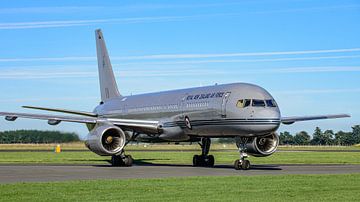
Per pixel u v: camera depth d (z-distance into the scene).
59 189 22.11
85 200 18.95
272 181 25.73
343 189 22.47
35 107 52.03
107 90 60.34
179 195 20.28
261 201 18.66
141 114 49.44
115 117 55.03
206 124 39.25
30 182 25.22
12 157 57.25
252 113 35.38
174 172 33.16
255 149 37.66
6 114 43.72
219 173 32.28
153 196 20.00
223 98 37.69
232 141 58.25
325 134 182.50
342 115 43.59
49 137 113.56
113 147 41.44
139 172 33.12
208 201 18.66
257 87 37.44
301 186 23.50
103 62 60.88
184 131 42.41
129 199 19.23
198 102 40.41
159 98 47.19
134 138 45.44
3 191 21.36
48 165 41.41
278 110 36.00
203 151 42.00
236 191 21.53
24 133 115.88
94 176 29.61
